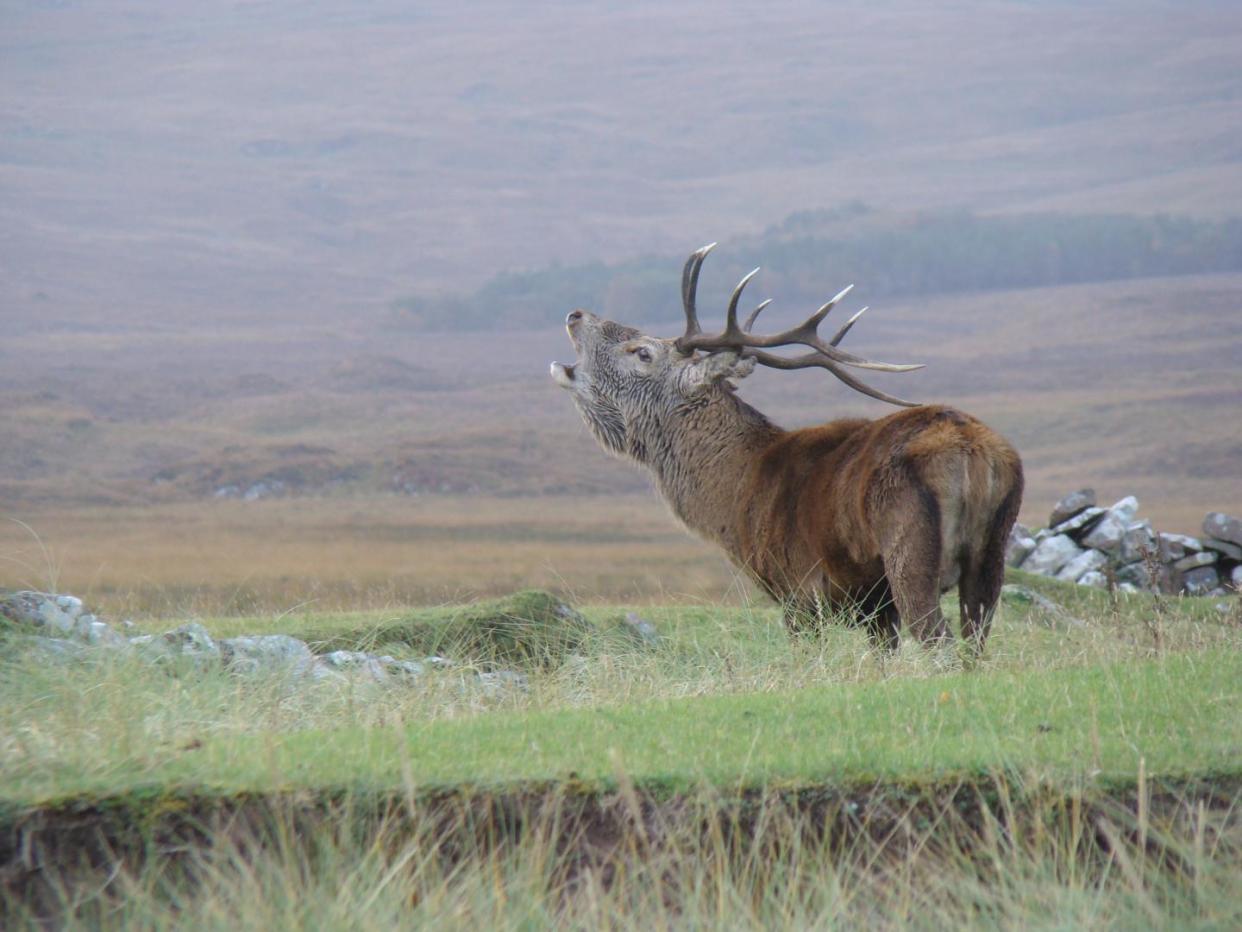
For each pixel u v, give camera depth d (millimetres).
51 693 27938
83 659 30781
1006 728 24875
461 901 20016
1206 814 21812
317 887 20047
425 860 20375
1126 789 22031
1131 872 20203
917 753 23047
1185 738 23906
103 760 22828
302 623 44750
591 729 25281
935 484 31828
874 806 21875
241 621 45281
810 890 20734
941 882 20609
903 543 32125
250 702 29469
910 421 33250
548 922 19891
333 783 21672
